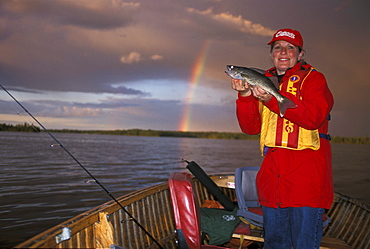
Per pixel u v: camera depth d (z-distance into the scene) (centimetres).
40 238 181
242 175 387
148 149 7412
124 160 3675
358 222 388
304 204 199
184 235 249
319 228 204
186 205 250
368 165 4709
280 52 215
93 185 1543
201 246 286
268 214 214
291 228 207
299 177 201
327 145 208
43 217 893
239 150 9375
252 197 386
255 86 192
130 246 308
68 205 1064
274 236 214
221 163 4197
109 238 239
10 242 671
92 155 4388
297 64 213
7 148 4781
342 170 3712
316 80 198
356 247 363
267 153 219
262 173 221
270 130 211
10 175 1808
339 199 454
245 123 236
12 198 1144
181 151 7300
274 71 228
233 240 397
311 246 201
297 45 213
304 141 200
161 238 373
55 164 2623
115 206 286
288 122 205
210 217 344
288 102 186
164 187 411
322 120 189
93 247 238
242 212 327
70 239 210
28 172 1992
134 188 1564
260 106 232
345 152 10650
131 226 317
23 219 863
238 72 197
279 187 207
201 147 11144
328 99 196
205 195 520
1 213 921
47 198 1166
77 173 2045
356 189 2084
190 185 253
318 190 199
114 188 1534
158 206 388
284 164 205
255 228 356
